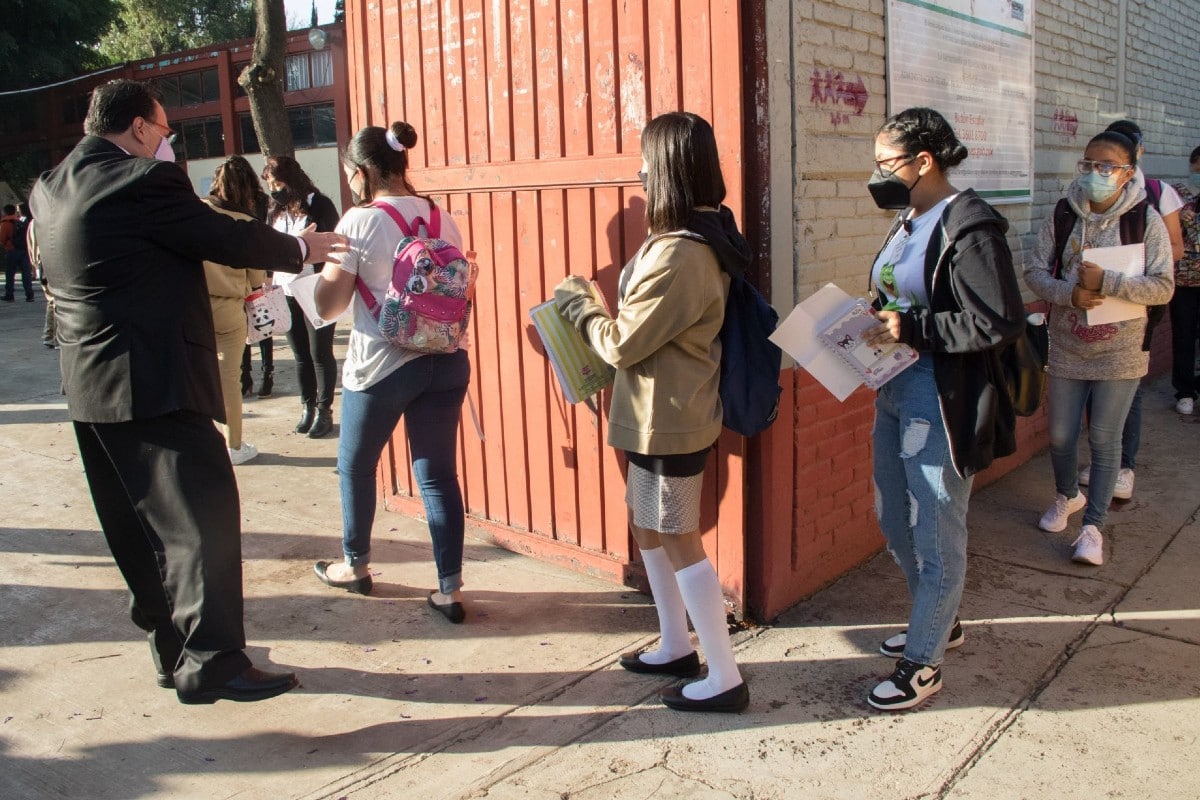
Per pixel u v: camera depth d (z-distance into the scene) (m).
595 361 3.30
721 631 2.95
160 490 2.70
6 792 2.60
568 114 3.75
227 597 2.76
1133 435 4.82
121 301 2.58
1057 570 4.06
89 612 3.76
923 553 2.94
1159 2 6.94
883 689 2.97
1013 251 5.10
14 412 7.23
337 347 10.16
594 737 2.86
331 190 21.27
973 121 4.49
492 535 4.45
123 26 42.06
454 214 4.33
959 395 2.76
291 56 21.05
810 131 3.42
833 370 2.81
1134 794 2.53
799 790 2.58
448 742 2.85
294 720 2.98
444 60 4.23
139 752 2.80
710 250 2.73
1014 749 2.75
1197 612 3.62
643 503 2.90
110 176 2.59
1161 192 4.14
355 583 3.90
